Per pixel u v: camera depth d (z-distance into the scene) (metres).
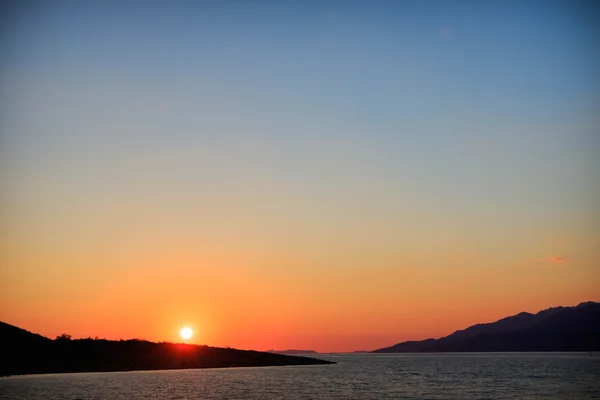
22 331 142.25
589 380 113.62
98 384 95.62
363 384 104.44
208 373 130.12
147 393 82.62
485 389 94.69
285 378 118.25
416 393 87.44
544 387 98.00
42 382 99.12
